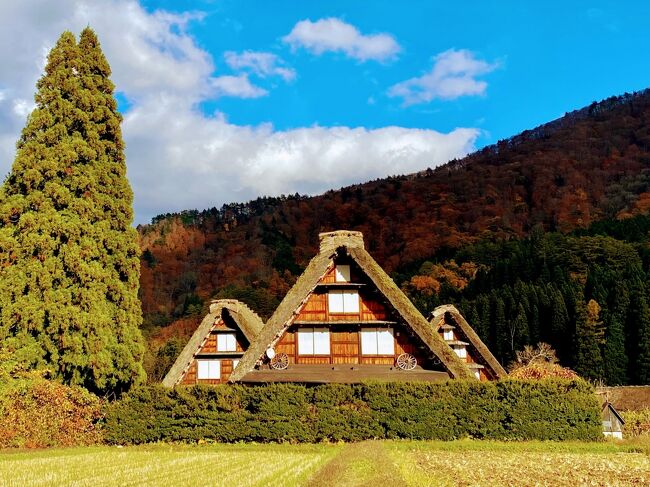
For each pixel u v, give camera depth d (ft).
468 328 139.23
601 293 252.42
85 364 86.74
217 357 119.24
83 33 99.91
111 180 97.30
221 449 75.31
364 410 80.07
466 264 358.64
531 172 507.71
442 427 78.89
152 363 216.33
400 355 91.40
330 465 54.03
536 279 305.73
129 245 97.91
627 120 588.91
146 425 82.02
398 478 45.44
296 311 91.97
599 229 364.79
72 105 95.09
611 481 50.55
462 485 47.32
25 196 90.68
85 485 48.60
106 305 91.86
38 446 76.89
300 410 80.64
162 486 47.70
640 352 216.95
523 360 207.62
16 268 86.43
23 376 80.38
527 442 76.59
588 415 78.84
